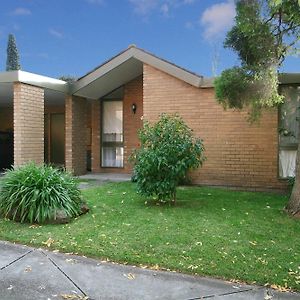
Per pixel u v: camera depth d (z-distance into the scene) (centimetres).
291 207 618
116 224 555
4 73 945
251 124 827
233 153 913
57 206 574
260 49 630
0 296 333
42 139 1027
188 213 620
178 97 955
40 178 595
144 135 693
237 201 729
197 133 938
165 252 436
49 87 1044
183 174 677
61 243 469
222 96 679
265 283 355
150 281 364
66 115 1152
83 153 1223
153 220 575
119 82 1210
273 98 671
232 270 383
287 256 423
